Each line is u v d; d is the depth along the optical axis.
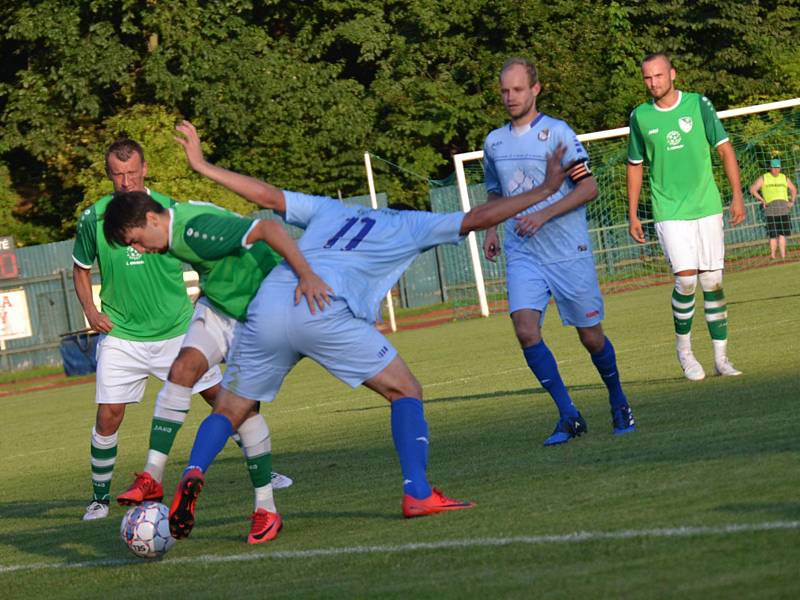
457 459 21.27
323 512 17.73
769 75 98.19
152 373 22.38
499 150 22.28
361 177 94.19
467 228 15.72
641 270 76.88
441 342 55.28
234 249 15.43
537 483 17.14
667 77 27.33
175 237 15.55
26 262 84.31
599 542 12.66
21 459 34.41
